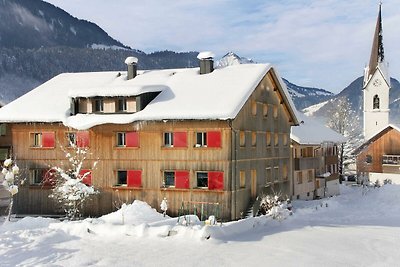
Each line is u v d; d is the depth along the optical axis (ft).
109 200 120.37
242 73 124.77
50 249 68.13
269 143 135.74
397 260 66.74
